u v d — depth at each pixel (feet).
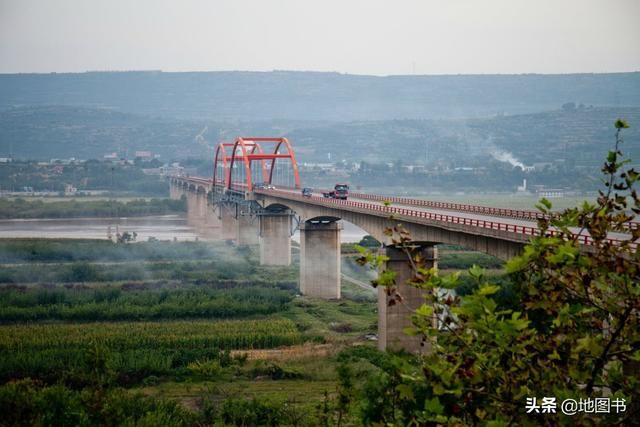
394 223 277.03
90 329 317.83
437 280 67.92
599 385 68.28
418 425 73.92
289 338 300.61
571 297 69.67
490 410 69.62
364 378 211.20
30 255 547.49
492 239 215.72
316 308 376.68
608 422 65.21
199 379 253.85
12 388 189.57
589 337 65.77
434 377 69.05
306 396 225.97
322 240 414.62
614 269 67.46
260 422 199.41
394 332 265.13
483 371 67.72
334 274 414.00
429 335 69.05
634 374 78.95
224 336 299.38
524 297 70.13
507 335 64.13
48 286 432.66
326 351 281.95
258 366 260.42
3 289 416.87
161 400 205.98
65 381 235.81
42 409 183.62
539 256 68.49
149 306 367.25
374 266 71.15
